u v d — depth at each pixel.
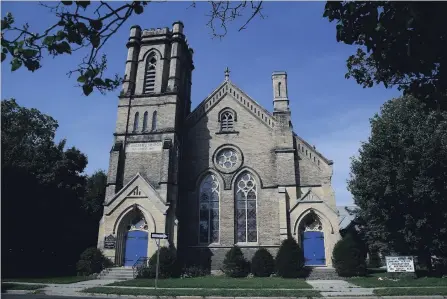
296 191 34.06
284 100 37.47
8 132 39.94
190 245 34.53
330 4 7.59
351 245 30.67
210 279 28.02
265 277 30.45
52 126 46.16
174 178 34.38
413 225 28.56
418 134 28.23
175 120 36.47
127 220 33.28
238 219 34.97
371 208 30.58
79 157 41.12
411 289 19.95
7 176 34.16
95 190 48.97
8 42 6.25
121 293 20.03
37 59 6.50
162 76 38.81
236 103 38.66
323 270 30.48
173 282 24.94
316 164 34.97
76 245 41.44
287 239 31.48
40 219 36.34
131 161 35.59
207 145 37.62
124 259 32.25
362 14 7.50
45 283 24.67
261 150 36.47
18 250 37.97
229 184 35.78
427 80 8.67
